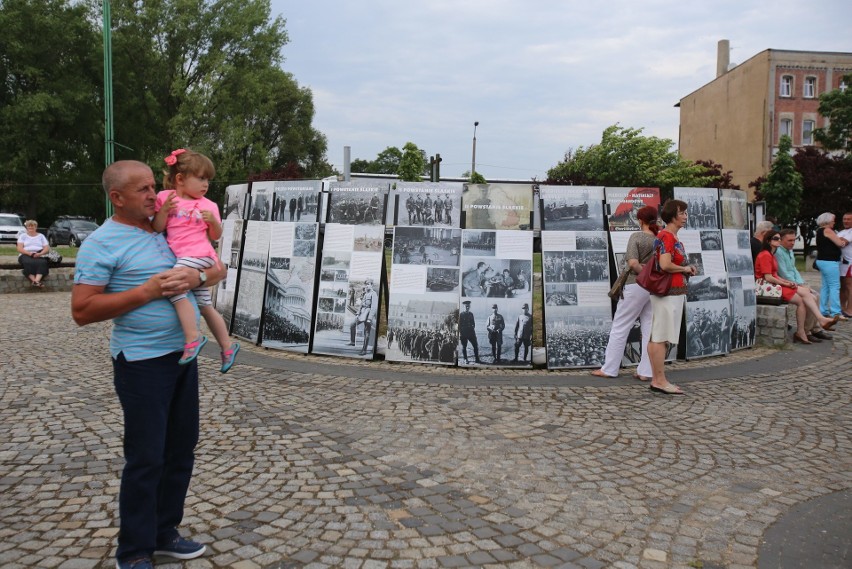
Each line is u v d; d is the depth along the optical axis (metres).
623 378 7.27
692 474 4.39
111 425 5.18
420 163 41.19
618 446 4.93
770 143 46.00
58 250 29.48
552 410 5.88
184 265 3.03
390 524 3.54
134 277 2.82
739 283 9.03
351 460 4.53
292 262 8.59
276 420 5.42
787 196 33.81
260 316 8.81
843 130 36.66
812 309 9.43
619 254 7.99
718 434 5.25
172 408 3.05
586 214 8.05
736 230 9.12
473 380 7.07
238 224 9.73
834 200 34.66
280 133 58.91
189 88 41.03
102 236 2.80
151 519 2.88
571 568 3.12
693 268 6.53
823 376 7.39
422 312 7.84
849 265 12.00
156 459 2.86
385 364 7.83
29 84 38.78
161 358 2.86
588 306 7.88
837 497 4.04
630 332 7.97
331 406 5.89
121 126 40.81
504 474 4.32
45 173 40.59
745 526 3.62
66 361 7.51
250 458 4.52
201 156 3.28
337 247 8.32
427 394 6.40
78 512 3.62
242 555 3.17
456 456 4.65
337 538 3.37
